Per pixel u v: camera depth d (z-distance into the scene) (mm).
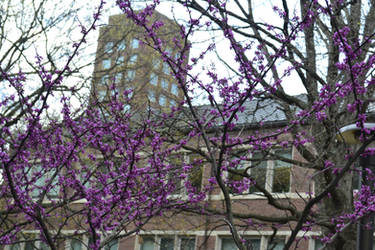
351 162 7242
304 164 13039
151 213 9547
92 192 8797
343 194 13945
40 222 8023
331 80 13164
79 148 9188
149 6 7898
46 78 8344
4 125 8773
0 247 10219
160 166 9461
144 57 20719
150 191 9391
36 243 19984
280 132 9484
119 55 20938
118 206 9562
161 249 25391
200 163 10070
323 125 12203
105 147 9227
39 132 8875
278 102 13336
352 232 13781
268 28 8844
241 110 8180
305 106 13359
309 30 13500
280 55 8070
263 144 9828
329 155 13555
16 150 8734
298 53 13109
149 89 19109
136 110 10148
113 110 9523
